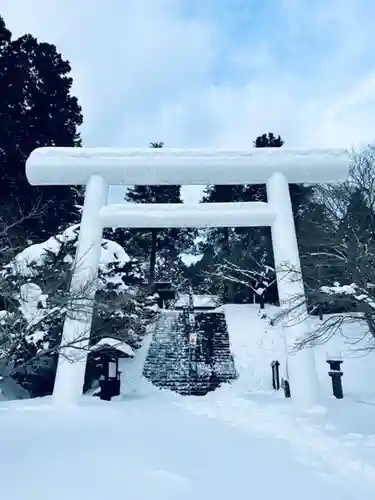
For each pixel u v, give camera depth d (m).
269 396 10.94
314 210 12.57
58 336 10.18
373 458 4.61
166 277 24.34
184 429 6.21
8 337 6.96
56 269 8.75
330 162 9.26
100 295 10.43
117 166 9.27
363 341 13.78
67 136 16.53
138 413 7.47
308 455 4.89
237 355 15.29
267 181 9.45
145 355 15.16
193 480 3.89
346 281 10.75
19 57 16.02
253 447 5.22
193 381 13.64
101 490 3.54
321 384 11.65
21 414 7.16
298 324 8.07
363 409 7.57
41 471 4.01
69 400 8.02
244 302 22.84
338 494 3.62
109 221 9.12
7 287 7.30
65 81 17.28
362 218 9.52
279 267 8.38
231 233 24.94
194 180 9.43
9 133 14.37
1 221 9.70
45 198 14.58
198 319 18.84
